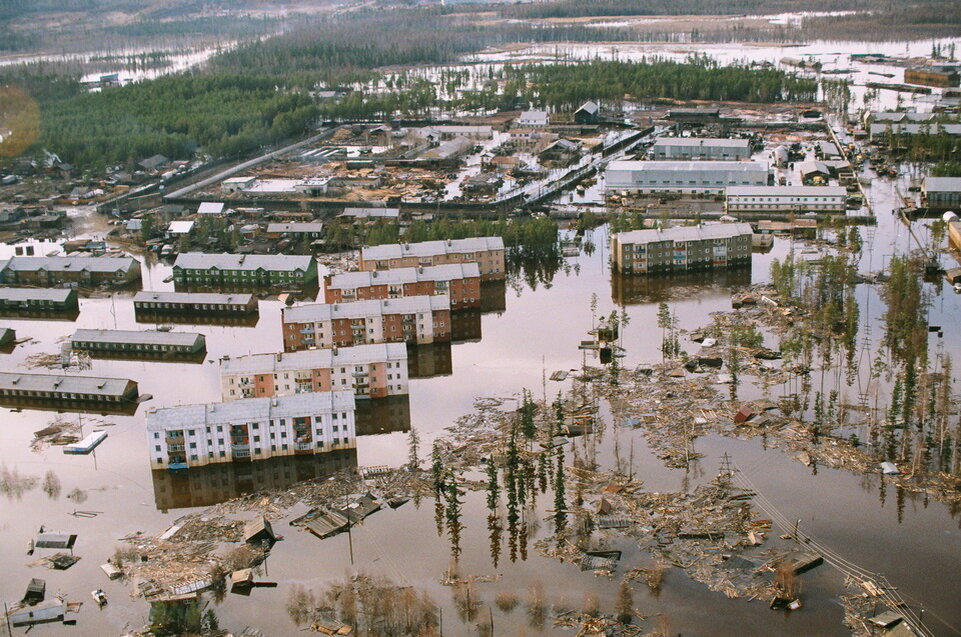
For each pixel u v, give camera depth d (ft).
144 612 653.71
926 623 625.00
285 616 647.97
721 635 619.26
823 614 635.25
